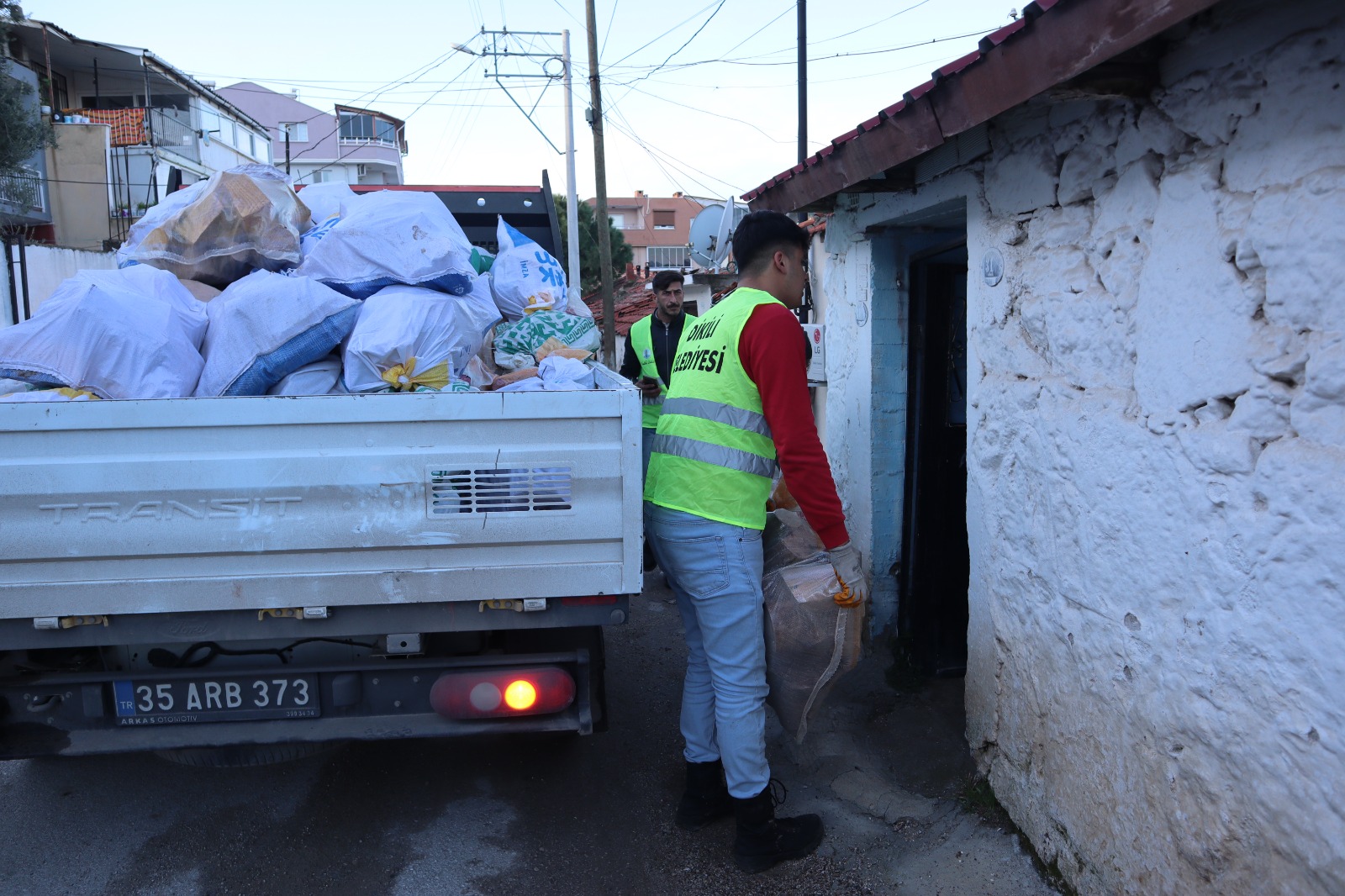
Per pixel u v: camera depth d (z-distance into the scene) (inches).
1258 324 74.1
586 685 113.3
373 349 117.6
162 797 138.7
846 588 113.0
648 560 244.5
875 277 173.9
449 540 101.9
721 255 308.7
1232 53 75.7
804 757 146.9
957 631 176.4
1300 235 69.1
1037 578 110.4
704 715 127.0
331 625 104.5
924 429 174.2
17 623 101.1
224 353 115.0
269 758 116.6
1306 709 69.4
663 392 224.4
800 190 168.2
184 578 100.0
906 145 119.2
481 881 117.7
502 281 172.9
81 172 881.5
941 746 146.0
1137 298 89.7
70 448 97.1
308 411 98.5
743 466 113.5
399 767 148.9
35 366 106.0
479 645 117.4
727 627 114.3
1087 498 99.0
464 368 134.8
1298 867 70.9
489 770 148.2
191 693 108.5
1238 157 75.7
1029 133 110.4
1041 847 110.2
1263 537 73.4
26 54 967.6
